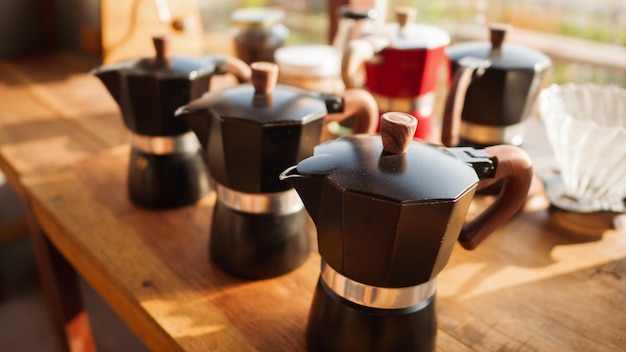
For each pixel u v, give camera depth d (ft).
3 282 5.01
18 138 3.45
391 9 4.75
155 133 2.46
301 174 1.47
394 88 2.75
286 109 1.83
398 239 1.41
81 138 3.47
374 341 1.61
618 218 2.52
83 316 3.38
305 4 5.69
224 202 2.10
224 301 2.04
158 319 1.95
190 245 2.38
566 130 2.46
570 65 3.97
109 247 2.37
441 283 2.17
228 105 1.86
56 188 2.85
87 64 5.07
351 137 1.68
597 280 2.18
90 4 4.83
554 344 1.85
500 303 2.05
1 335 4.66
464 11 4.57
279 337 1.87
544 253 2.36
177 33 4.45
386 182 1.38
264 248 2.08
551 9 4.25
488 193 2.67
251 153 1.82
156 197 2.60
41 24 5.35
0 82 4.57
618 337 1.88
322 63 3.17
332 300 1.67
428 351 1.72
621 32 3.97
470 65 2.28
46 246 3.02
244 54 3.88
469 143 2.63
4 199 5.83
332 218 1.48
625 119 2.85
